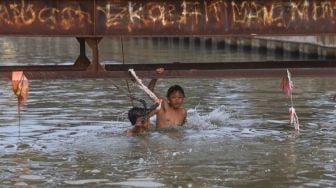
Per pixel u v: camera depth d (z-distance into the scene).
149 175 16.12
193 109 26.88
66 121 24.11
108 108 27.45
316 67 22.48
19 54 68.62
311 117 24.73
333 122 23.62
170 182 15.48
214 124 23.30
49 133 21.70
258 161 17.52
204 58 64.44
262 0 20.59
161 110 22.70
